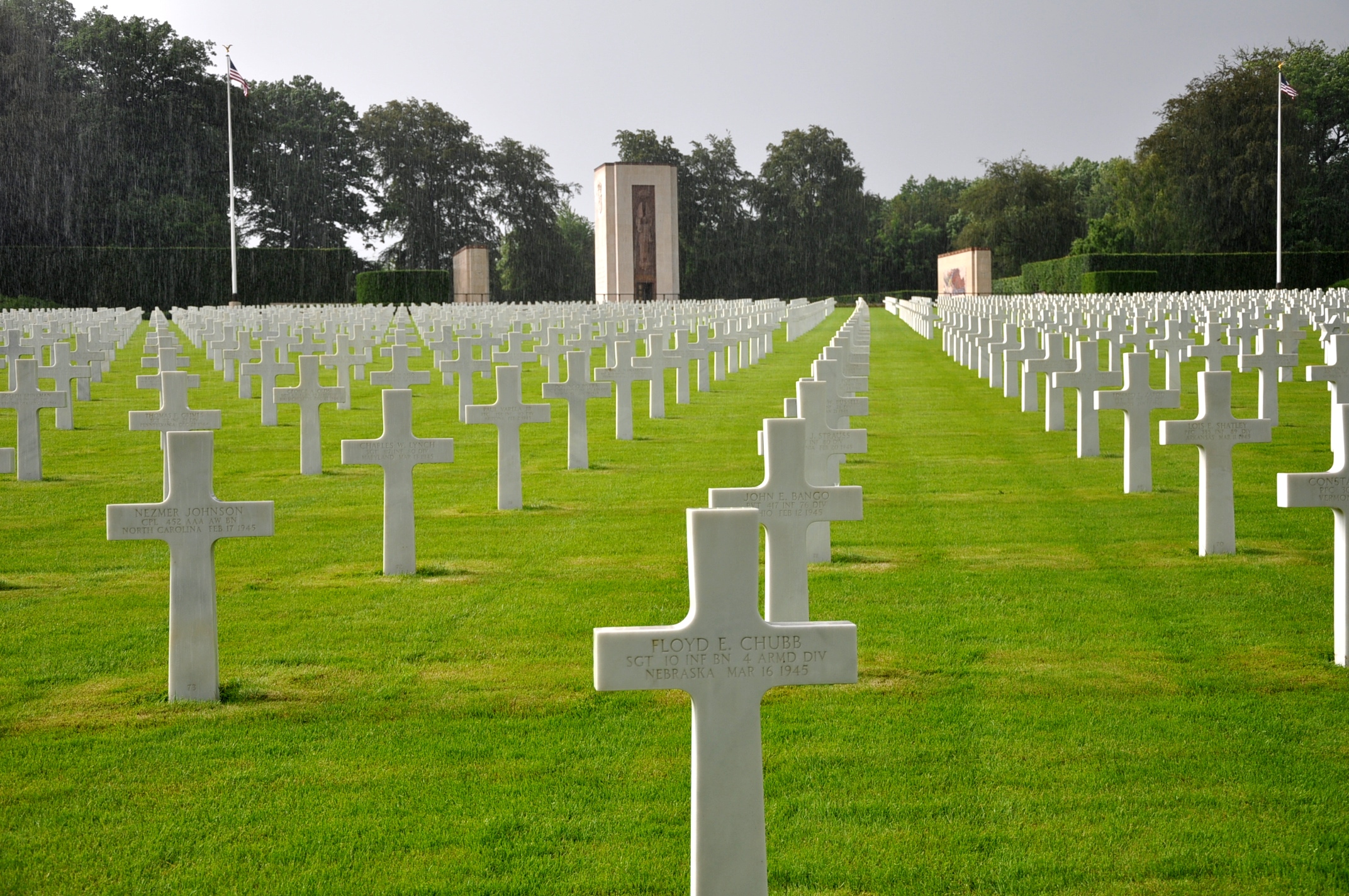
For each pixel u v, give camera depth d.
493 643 7.32
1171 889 4.40
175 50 78.94
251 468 14.32
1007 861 4.61
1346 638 6.62
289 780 5.40
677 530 10.61
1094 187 115.12
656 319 37.75
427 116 100.44
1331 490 6.47
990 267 84.12
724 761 3.92
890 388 22.67
